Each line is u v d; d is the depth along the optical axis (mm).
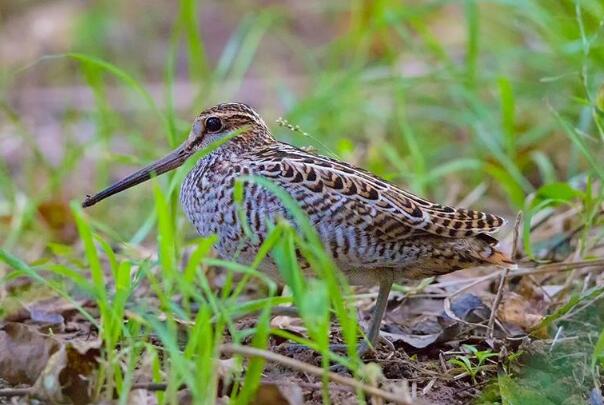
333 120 15477
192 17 14508
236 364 8430
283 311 10336
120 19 21188
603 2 13336
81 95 18531
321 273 8359
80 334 10289
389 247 9508
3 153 16672
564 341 9805
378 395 7887
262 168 9602
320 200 9414
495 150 13555
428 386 9211
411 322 10773
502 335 10320
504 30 17719
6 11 21375
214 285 11656
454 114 15328
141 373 8523
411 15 15047
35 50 20062
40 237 13867
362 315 10828
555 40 14234
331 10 20734
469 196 14008
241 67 16219
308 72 19016
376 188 9547
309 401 8711
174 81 19172
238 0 21609
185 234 12891
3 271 12164
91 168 16281
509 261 9719
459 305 10758
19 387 8953
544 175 14438
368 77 16438
